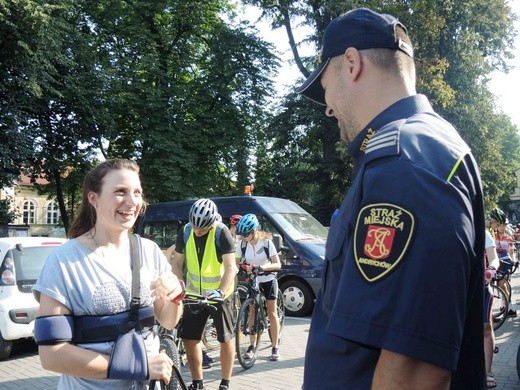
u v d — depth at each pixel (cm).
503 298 861
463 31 2562
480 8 2592
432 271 107
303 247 1060
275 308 685
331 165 2530
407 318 107
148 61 2250
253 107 2645
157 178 2278
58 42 1825
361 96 141
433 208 110
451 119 2564
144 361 222
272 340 683
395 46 139
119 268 237
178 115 2408
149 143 2303
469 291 125
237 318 624
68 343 218
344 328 114
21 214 2000
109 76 2109
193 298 471
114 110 2234
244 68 2600
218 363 661
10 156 1797
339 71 147
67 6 1867
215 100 2534
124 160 252
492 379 540
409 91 140
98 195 243
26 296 710
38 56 1745
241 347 633
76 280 225
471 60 2550
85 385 224
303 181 2692
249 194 1204
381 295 110
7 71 1752
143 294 238
